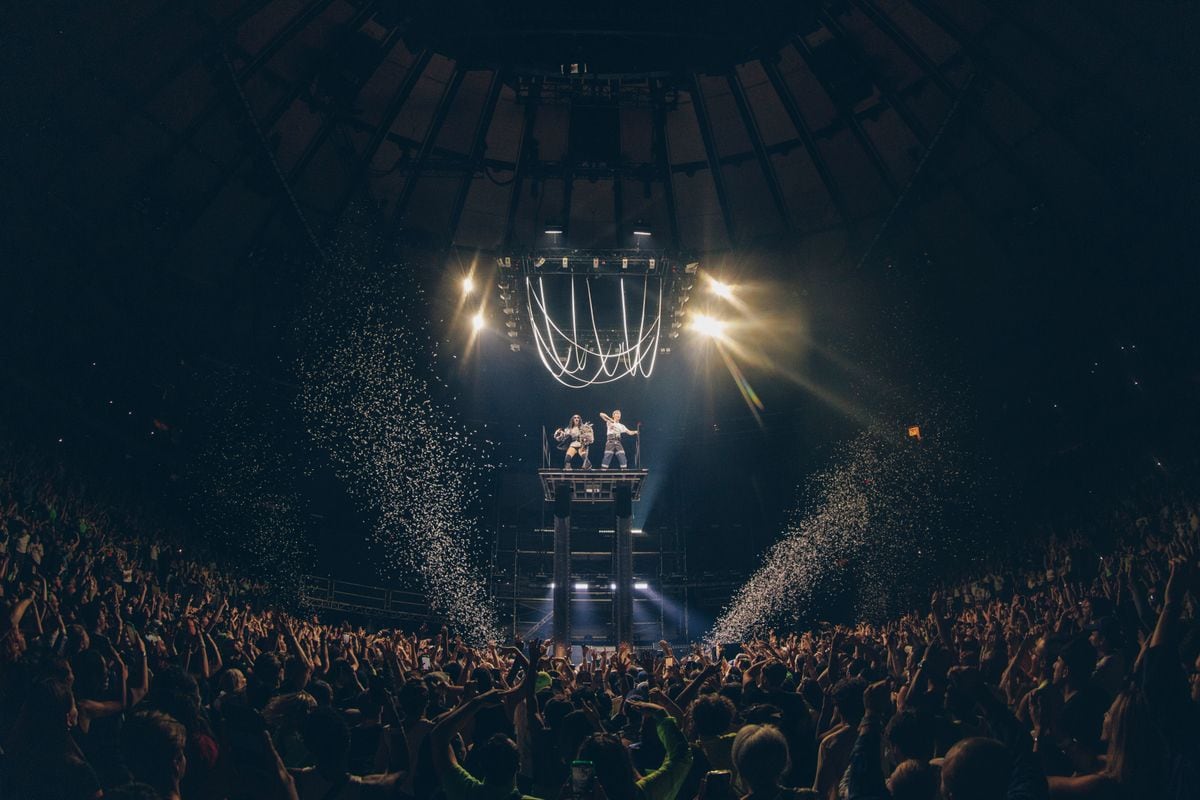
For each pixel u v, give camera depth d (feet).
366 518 109.40
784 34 88.22
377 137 97.66
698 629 116.37
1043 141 85.61
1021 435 91.56
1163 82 73.31
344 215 101.19
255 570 95.50
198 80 80.74
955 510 97.50
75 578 50.44
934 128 92.58
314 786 18.80
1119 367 80.33
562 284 106.93
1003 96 85.56
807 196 104.88
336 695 28.55
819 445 114.93
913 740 15.53
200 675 32.50
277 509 99.76
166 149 82.48
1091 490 79.77
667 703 22.52
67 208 76.48
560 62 90.43
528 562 120.78
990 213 93.61
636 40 88.94
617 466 123.24
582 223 110.93
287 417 102.68
